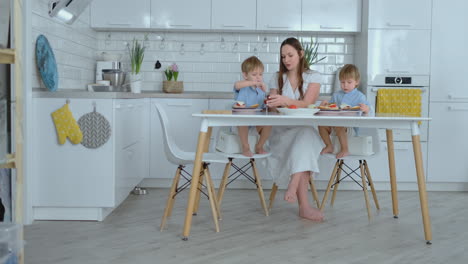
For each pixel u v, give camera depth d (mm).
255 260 2613
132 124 4070
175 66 5066
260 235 3100
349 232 3191
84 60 4758
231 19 4957
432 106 4770
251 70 3664
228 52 5289
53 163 3436
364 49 4863
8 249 1921
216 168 4723
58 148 3430
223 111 3189
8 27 2412
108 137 3420
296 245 2891
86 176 3439
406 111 4699
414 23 4754
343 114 3125
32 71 3445
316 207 3969
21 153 2201
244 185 4797
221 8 4945
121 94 3637
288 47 3570
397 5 4738
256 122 3021
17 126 2186
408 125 3033
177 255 2688
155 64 5230
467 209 3967
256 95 3717
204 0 4941
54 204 3451
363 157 3512
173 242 2934
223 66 5293
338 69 5164
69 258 2625
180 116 4695
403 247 2873
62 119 3379
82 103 3412
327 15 4953
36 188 3445
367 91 4766
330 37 5277
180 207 3924
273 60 5293
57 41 3957
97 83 4629
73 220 3498
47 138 3428
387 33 4754
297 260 2621
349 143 3580
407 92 4695
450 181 4793
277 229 3246
